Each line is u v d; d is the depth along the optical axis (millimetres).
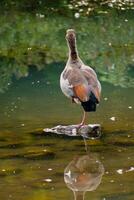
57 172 11945
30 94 18125
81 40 25719
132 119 15211
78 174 11844
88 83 13578
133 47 24453
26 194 10836
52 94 18031
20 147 13375
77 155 12883
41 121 15125
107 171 11984
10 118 15469
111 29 27547
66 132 14219
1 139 13883
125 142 13594
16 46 24609
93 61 22562
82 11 31250
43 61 22359
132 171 11977
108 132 14234
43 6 32125
